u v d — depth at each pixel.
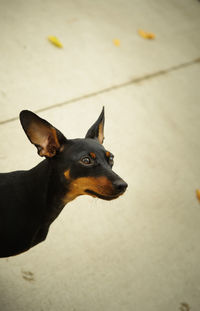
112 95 1.82
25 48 1.85
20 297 1.29
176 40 2.25
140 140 1.70
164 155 1.69
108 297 1.34
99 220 1.47
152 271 1.41
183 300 1.38
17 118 1.63
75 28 2.07
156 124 1.77
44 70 1.79
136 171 1.61
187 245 1.49
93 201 1.51
